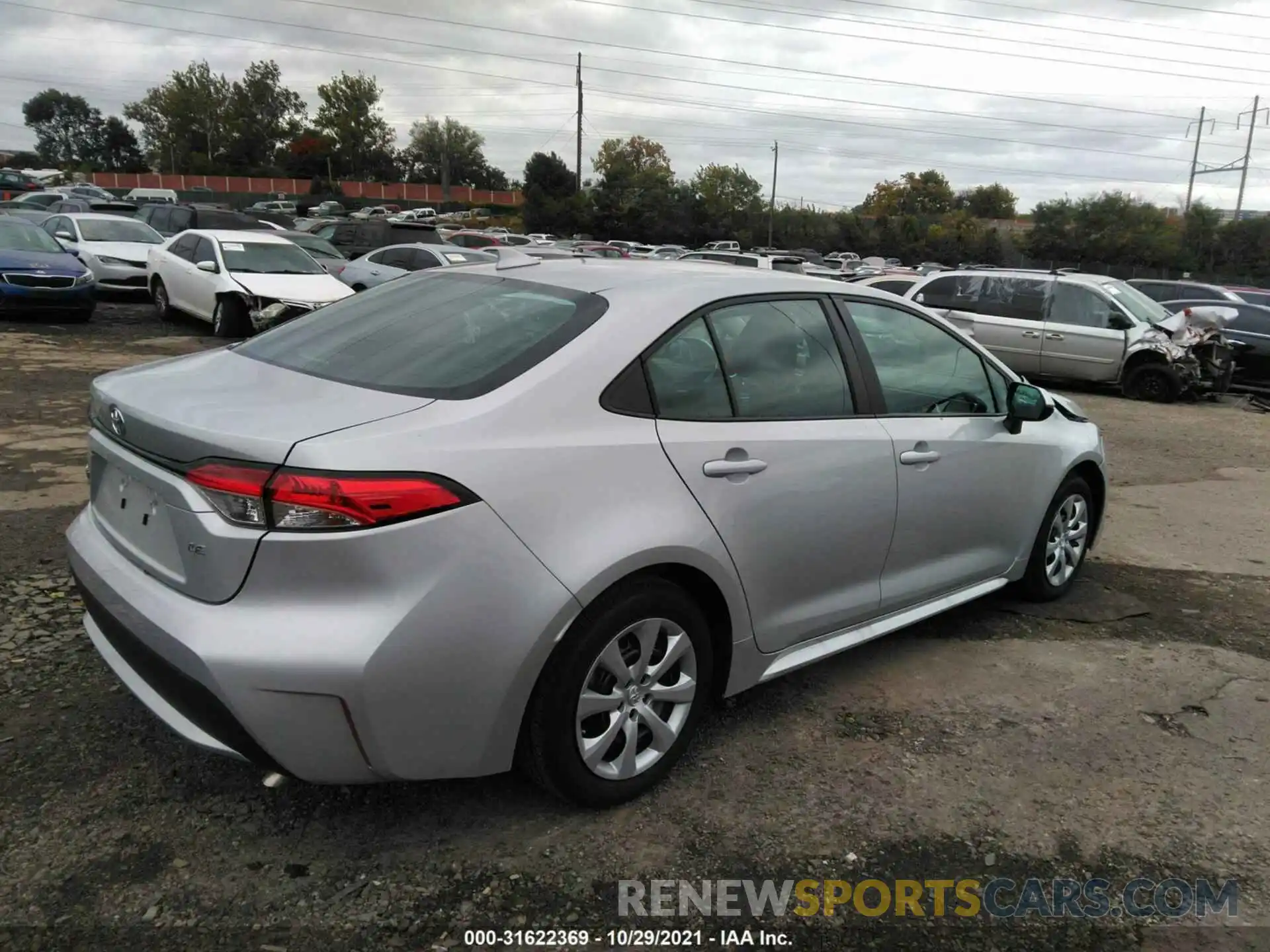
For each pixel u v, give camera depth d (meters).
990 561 4.25
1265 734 3.60
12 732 3.09
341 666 2.26
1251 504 7.33
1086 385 14.38
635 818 2.86
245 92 98.81
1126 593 5.10
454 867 2.60
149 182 80.62
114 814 2.72
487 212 78.38
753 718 3.51
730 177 75.50
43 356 10.82
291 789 2.89
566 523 2.56
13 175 45.38
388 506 2.29
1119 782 3.21
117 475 2.77
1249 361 14.43
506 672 2.48
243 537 2.28
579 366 2.75
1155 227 61.69
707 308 3.13
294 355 3.10
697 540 2.85
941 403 3.94
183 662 2.33
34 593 4.16
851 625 3.61
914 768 3.22
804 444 3.23
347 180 92.50
